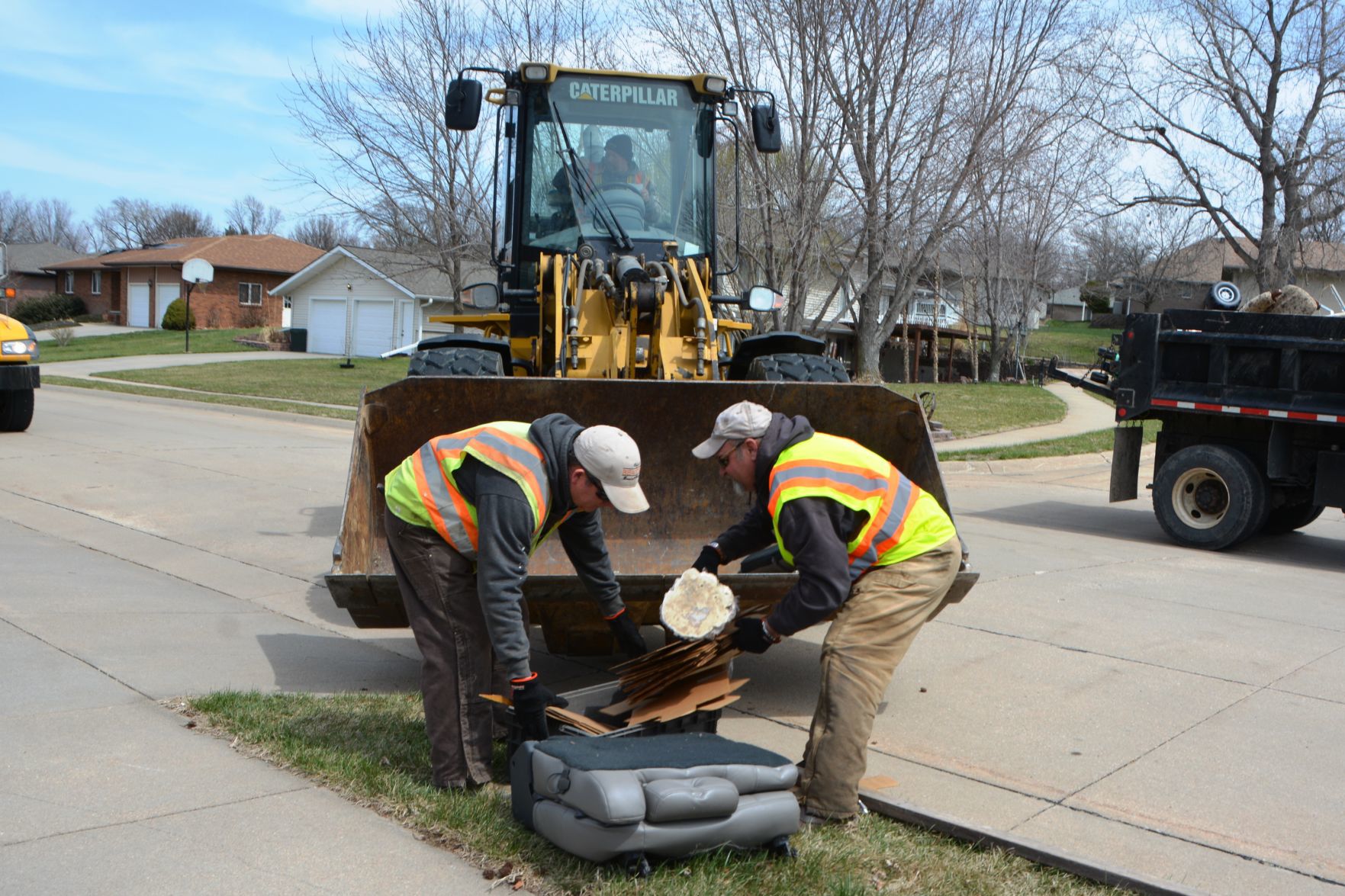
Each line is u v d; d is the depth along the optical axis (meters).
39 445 12.32
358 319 37.28
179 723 4.32
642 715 3.85
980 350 45.03
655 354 6.35
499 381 5.15
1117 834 3.64
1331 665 5.69
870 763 4.22
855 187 18.58
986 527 10.02
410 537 3.68
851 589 3.77
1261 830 3.71
